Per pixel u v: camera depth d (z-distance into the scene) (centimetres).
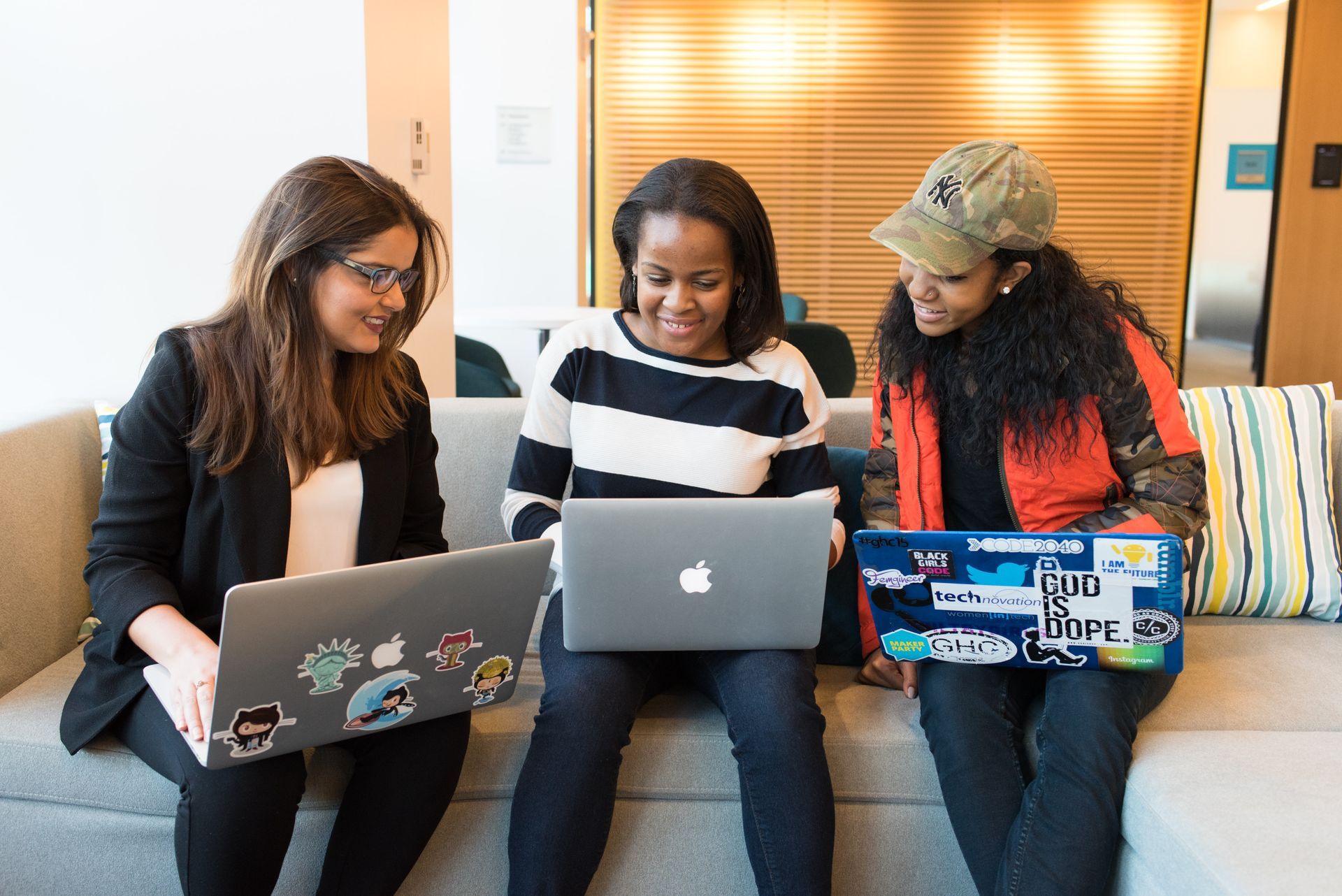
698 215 155
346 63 230
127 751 148
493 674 145
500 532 209
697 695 171
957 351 174
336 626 126
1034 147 594
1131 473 169
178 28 228
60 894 154
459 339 425
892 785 158
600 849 145
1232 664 178
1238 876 118
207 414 144
